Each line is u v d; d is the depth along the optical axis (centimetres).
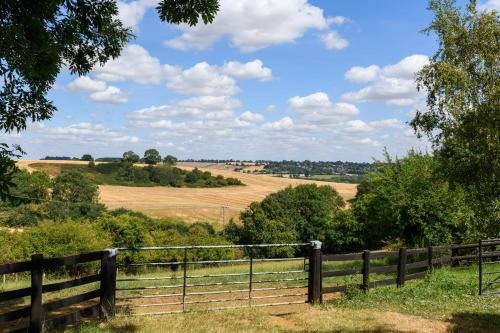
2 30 637
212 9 711
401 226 2169
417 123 1836
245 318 939
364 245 3284
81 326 805
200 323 877
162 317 915
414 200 2078
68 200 6794
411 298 1152
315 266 1088
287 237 6022
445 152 1588
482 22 1603
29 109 764
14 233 3341
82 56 885
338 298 1149
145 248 922
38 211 5478
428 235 2023
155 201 8431
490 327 932
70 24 796
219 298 1201
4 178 654
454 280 1328
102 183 9575
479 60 1627
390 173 2206
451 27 1711
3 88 709
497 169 1213
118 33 895
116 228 4266
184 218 7281
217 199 9169
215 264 3609
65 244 3262
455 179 1358
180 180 10562
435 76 1772
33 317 720
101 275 874
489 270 1612
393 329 892
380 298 1137
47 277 1909
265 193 9944
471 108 1588
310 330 876
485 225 1462
